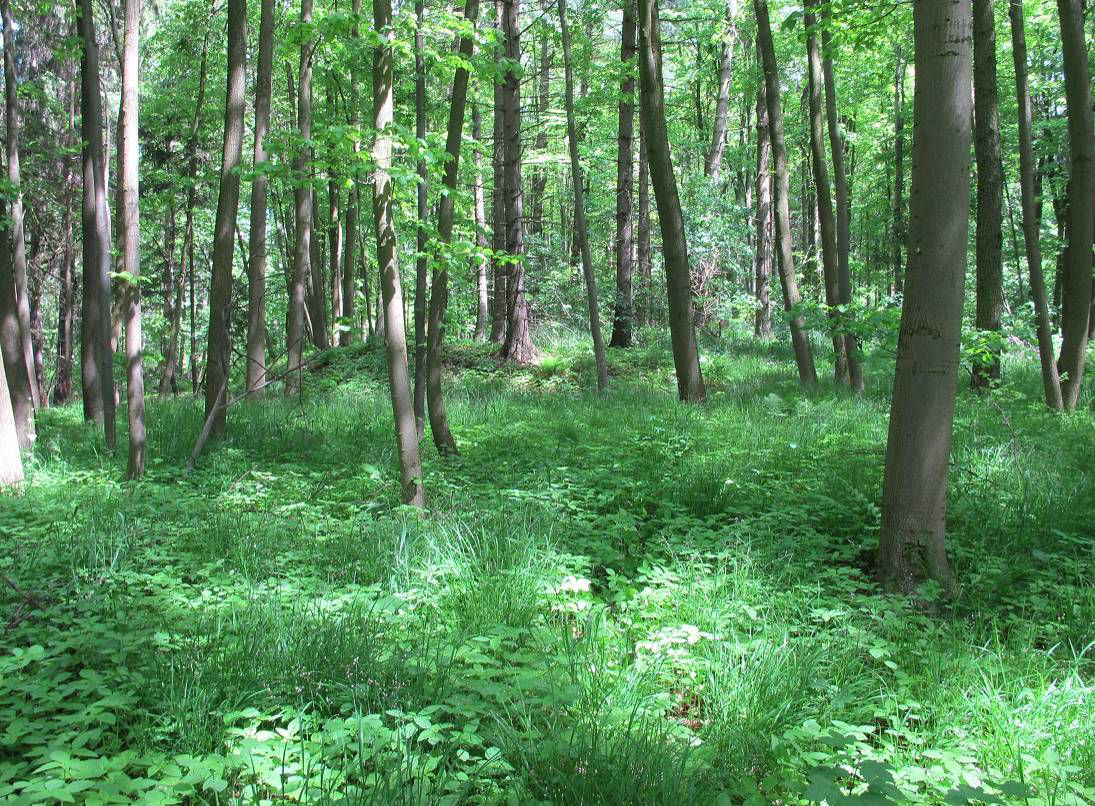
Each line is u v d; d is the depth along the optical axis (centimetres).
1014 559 474
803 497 598
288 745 254
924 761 274
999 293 1114
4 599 388
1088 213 993
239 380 1636
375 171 577
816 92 1268
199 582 435
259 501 612
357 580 439
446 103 1520
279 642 327
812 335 2070
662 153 1140
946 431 434
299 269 1280
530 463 744
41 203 2023
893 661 350
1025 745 277
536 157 2081
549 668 308
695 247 2034
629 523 523
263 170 581
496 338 1825
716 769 260
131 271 706
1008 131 1925
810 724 282
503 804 231
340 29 555
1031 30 1692
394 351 587
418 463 600
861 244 3350
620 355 1686
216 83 1734
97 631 336
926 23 410
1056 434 828
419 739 252
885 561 446
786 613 388
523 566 428
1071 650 362
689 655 337
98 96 872
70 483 672
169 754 258
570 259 2444
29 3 1559
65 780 232
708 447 799
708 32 1878
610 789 237
